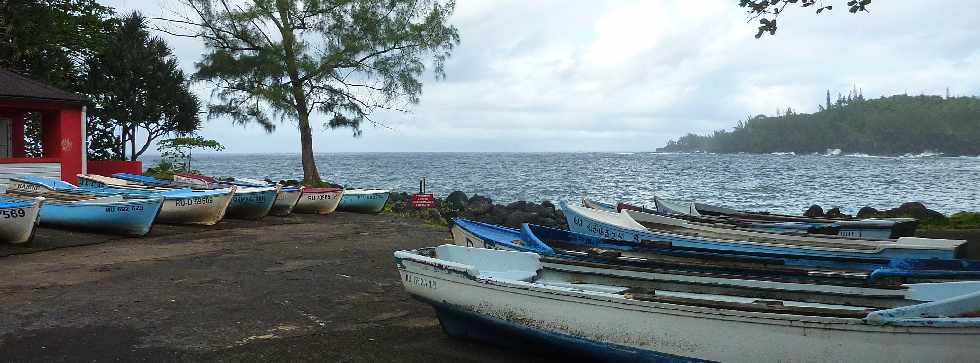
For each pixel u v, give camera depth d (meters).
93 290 8.03
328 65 23.86
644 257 7.91
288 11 23.50
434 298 6.47
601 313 5.55
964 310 4.89
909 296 5.86
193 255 10.70
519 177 60.19
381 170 78.31
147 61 26.86
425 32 24.78
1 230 10.52
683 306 5.23
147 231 12.53
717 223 12.05
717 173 71.56
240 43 24.47
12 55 22.81
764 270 6.60
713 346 5.18
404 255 6.70
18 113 18.75
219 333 6.48
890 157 186.25
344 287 8.66
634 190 43.16
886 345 4.74
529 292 5.83
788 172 75.75
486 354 6.21
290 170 83.38
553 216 21.31
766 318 4.99
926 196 39.31
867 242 9.77
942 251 9.34
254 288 8.41
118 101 26.11
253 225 15.12
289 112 23.30
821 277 6.27
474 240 8.94
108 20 27.78
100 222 12.31
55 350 5.82
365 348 6.23
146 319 6.87
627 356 5.51
